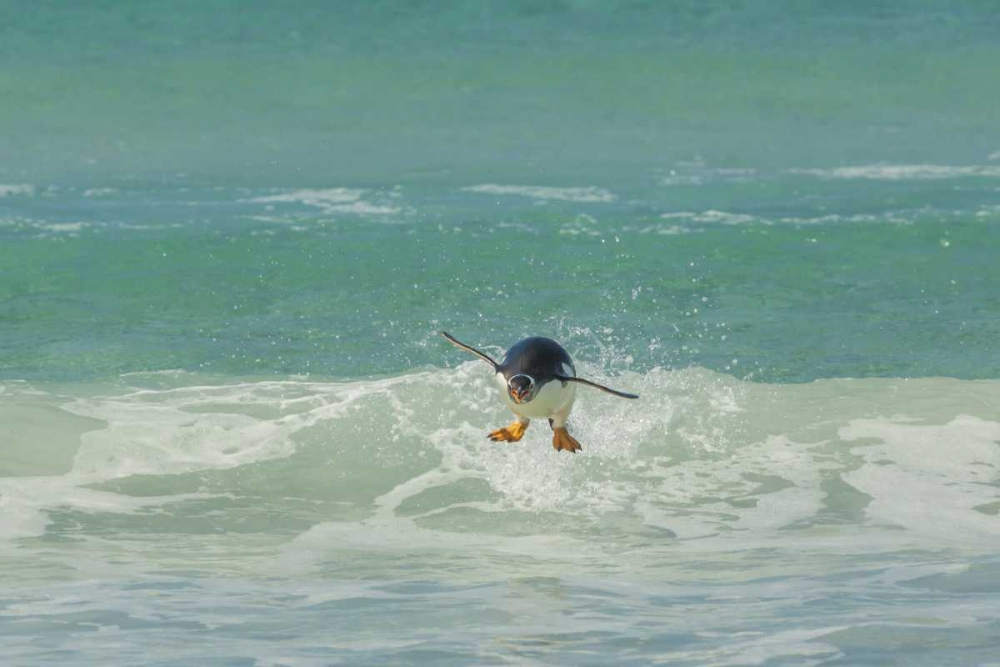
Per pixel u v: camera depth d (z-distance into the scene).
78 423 18.09
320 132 49.88
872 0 76.25
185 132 49.47
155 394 19.42
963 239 31.09
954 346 22.88
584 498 16.41
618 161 44.38
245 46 65.88
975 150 47.22
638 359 22.06
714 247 30.23
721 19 72.44
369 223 32.59
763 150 47.16
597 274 27.86
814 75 61.84
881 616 11.64
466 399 18.98
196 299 25.88
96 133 48.88
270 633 11.30
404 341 23.09
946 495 16.39
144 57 63.16
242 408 18.84
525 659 10.59
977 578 13.05
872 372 21.27
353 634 11.27
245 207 35.00
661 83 60.12
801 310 25.34
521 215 33.44
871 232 31.64
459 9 72.94
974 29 70.88
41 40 65.31
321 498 16.44
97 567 13.66
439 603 12.32
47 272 27.55
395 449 17.67
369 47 66.12
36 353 22.09
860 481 16.83
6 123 50.16
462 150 46.38
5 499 15.82
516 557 14.31
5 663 10.40
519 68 62.53
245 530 15.32
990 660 10.41
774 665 10.38
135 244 29.75
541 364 13.22
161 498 16.22
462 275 27.64
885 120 53.78
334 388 19.66
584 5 73.94
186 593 12.66
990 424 18.48
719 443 17.95
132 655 10.62
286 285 26.92
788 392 19.70
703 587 12.91
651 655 10.69
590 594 12.62
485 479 16.94
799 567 13.66
